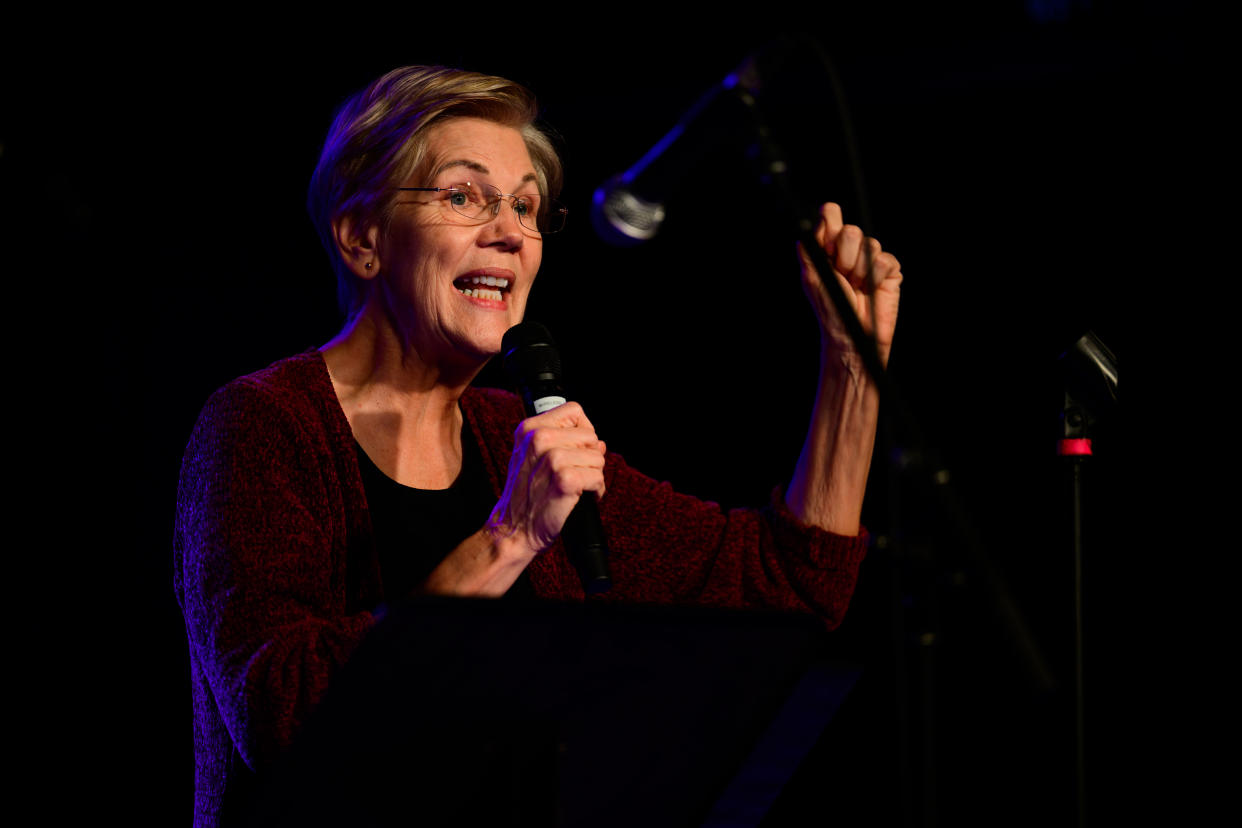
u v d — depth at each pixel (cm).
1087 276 1525
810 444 764
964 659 1497
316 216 770
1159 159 1487
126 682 1439
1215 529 1484
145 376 1458
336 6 1380
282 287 1488
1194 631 1481
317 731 429
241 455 648
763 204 1625
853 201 1562
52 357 1430
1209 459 1492
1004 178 1538
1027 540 1534
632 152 1525
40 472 1431
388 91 742
